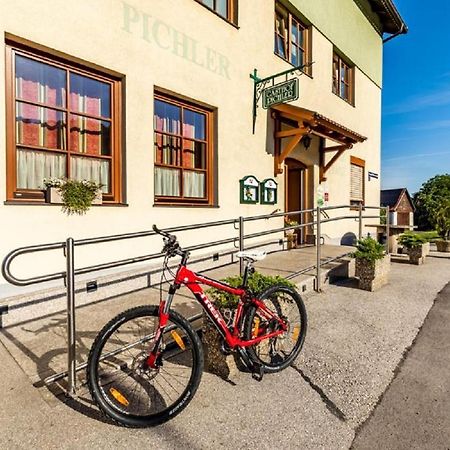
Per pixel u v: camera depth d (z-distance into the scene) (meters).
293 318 3.46
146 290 5.02
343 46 10.74
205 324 3.09
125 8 4.96
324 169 9.79
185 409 2.55
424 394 2.85
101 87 4.93
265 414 2.53
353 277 6.90
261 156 7.63
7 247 3.89
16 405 2.43
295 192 9.68
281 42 8.46
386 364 3.37
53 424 2.29
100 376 2.71
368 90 12.59
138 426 2.31
